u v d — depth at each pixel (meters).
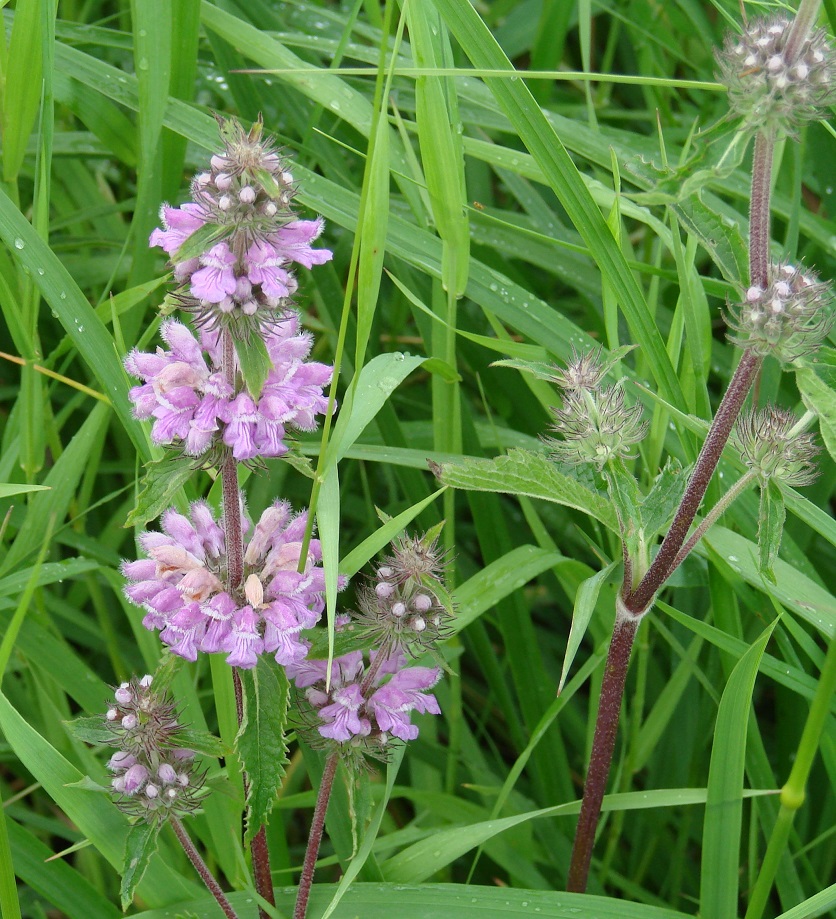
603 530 0.53
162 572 0.41
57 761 0.44
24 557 0.50
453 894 0.45
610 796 0.47
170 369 0.40
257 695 0.41
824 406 0.40
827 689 0.41
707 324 0.49
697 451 0.49
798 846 0.51
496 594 0.50
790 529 0.54
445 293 0.53
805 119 0.40
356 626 0.42
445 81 0.48
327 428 0.41
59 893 0.47
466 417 0.55
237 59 0.55
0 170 0.51
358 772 0.43
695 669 0.51
